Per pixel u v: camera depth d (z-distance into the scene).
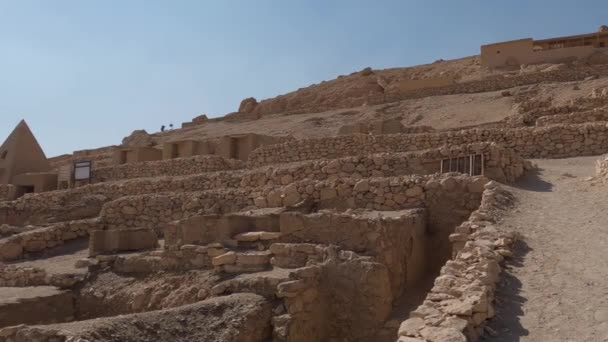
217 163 23.08
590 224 8.80
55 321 10.57
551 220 9.22
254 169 18.69
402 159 14.09
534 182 12.46
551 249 7.81
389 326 8.30
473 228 8.58
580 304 6.07
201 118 60.66
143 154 30.27
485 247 7.44
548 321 5.79
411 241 9.89
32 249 15.27
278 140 27.98
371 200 12.03
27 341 6.71
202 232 11.34
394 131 24.41
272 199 13.66
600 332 5.43
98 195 21.09
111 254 12.67
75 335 6.38
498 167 12.52
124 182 20.98
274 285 8.30
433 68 63.94
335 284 8.80
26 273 12.21
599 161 11.92
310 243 10.00
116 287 11.10
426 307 5.97
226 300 7.93
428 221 11.12
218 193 15.41
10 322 9.77
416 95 41.88
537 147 16.39
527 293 6.48
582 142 15.90
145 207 16.47
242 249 10.61
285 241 10.40
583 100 22.66
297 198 13.23
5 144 32.91
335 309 8.73
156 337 6.86
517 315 5.99
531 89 34.00
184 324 7.23
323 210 11.29
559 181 12.30
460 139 17.41
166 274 10.85
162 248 12.97
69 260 14.08
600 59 42.38
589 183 11.47
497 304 6.23
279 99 66.12
